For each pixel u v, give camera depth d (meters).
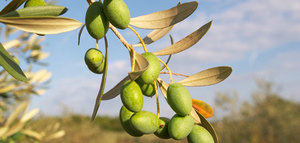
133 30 0.30
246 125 1.88
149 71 0.29
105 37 0.29
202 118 0.30
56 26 0.27
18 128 0.61
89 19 0.28
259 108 1.90
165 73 0.32
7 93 0.73
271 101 1.88
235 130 1.86
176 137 0.29
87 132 2.38
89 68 0.31
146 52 0.30
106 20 0.29
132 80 0.29
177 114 0.29
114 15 0.28
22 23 0.26
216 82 0.31
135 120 0.29
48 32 0.27
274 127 1.79
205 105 0.31
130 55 0.29
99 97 0.28
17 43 0.72
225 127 1.90
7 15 0.28
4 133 0.59
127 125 0.30
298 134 1.74
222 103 1.96
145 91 0.31
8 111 0.70
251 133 1.82
